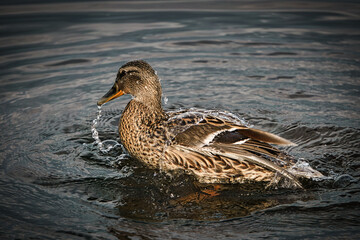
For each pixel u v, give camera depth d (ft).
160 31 61.36
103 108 42.19
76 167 31.99
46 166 31.86
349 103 41.39
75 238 23.91
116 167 32.35
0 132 36.29
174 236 24.00
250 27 63.10
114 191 29.04
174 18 67.05
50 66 49.98
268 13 69.56
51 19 65.31
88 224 25.20
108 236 24.07
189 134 30.04
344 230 24.30
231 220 25.67
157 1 77.20
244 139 29.19
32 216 25.93
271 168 27.48
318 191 28.78
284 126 37.91
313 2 76.13
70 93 44.04
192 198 28.53
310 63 50.67
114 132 37.99
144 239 23.75
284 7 73.05
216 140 29.25
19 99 42.32
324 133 36.60
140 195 28.66
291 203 27.45
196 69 49.88
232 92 44.50
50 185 29.48
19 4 73.20
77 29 61.52
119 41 57.47
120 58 52.08
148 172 31.81
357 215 25.77
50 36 58.65
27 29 60.75
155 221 25.58
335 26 62.54
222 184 30.86
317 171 29.22
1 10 69.56
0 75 47.14
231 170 30.63
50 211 26.48
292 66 50.11
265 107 41.29
